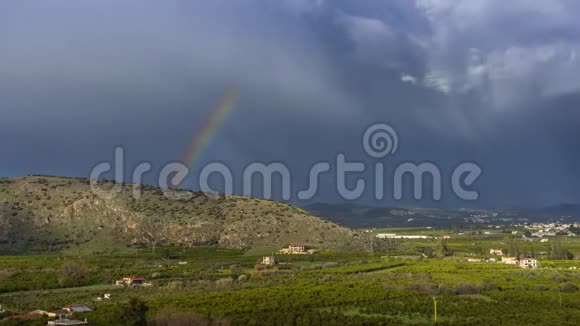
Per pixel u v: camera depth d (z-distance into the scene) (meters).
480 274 170.75
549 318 111.19
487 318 111.06
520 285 147.25
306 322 106.50
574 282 156.12
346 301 124.06
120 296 134.00
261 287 144.88
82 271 166.38
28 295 136.50
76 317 106.25
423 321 109.69
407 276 163.38
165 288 145.50
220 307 115.94
